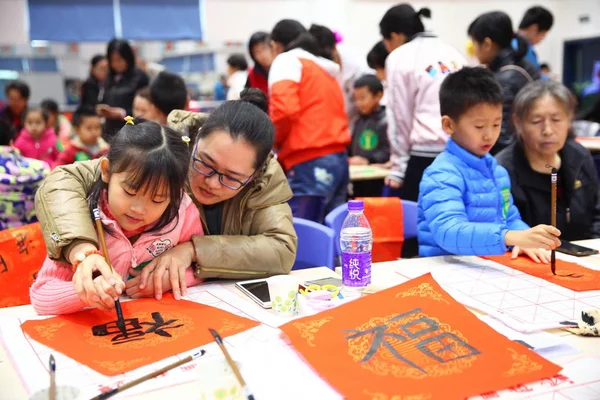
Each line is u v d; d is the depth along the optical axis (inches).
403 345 36.0
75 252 44.3
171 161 42.1
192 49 231.0
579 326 38.5
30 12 225.0
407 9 115.3
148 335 38.9
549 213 77.7
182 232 51.4
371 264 53.6
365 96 151.0
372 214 75.2
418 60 105.0
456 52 108.0
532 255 56.9
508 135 103.6
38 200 47.3
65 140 185.6
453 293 46.7
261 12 258.2
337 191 114.8
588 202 79.9
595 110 181.5
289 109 104.0
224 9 252.1
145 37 242.2
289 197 57.9
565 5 319.6
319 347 35.8
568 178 78.0
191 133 55.3
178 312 43.3
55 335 39.0
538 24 156.8
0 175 90.7
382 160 151.9
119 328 40.0
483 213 63.9
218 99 226.1
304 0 263.4
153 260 49.2
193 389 31.5
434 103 103.0
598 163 112.5
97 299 40.1
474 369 33.0
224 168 48.0
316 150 108.5
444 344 36.0
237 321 41.1
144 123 44.7
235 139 47.1
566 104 73.0
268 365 34.1
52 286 44.1
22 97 203.3
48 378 32.8
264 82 133.7
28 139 176.7
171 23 245.1
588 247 61.4
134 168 41.5
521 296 45.9
